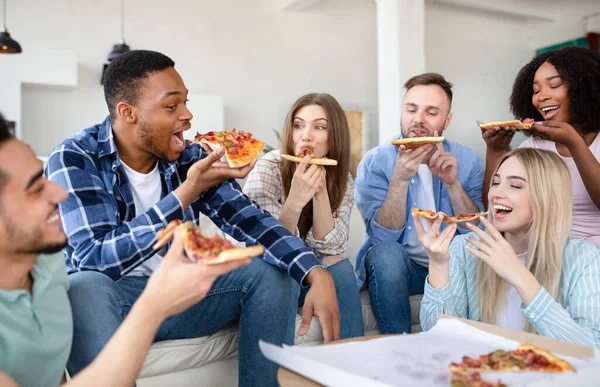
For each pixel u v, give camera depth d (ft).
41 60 17.06
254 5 21.61
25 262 3.28
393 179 7.53
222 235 7.04
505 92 27.71
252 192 7.19
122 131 5.35
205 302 5.38
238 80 21.35
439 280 5.18
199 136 5.85
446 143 8.54
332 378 3.11
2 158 2.94
